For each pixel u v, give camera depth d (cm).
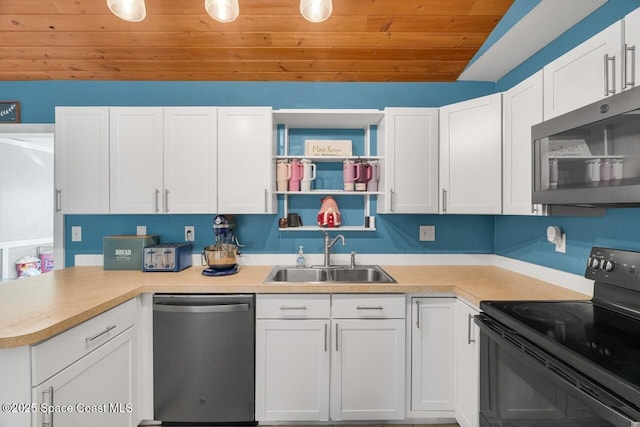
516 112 167
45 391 114
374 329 176
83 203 204
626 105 96
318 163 238
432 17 178
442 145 204
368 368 177
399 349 176
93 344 139
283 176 216
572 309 134
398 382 177
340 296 176
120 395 158
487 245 238
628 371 83
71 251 232
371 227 233
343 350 176
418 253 237
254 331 176
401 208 207
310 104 236
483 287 172
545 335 107
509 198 174
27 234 388
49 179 420
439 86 238
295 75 229
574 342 101
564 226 172
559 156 127
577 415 91
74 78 230
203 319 172
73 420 128
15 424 108
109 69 221
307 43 198
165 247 208
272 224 236
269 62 215
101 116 204
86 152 204
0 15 175
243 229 235
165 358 174
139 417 174
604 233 147
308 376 176
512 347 119
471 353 158
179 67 220
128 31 187
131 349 167
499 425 132
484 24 182
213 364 174
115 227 233
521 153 163
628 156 97
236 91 236
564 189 123
